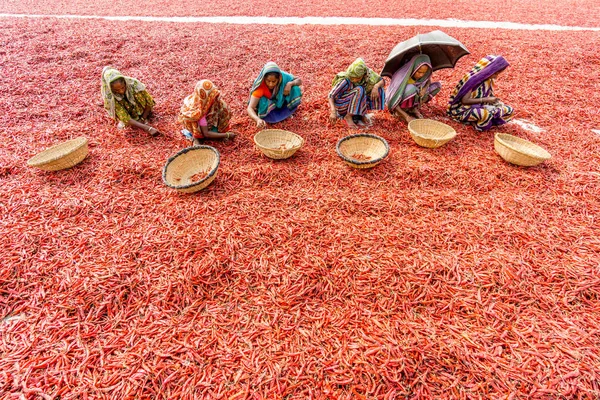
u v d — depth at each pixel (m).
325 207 4.16
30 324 2.93
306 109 6.34
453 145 5.35
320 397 2.45
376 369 2.58
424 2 16.31
